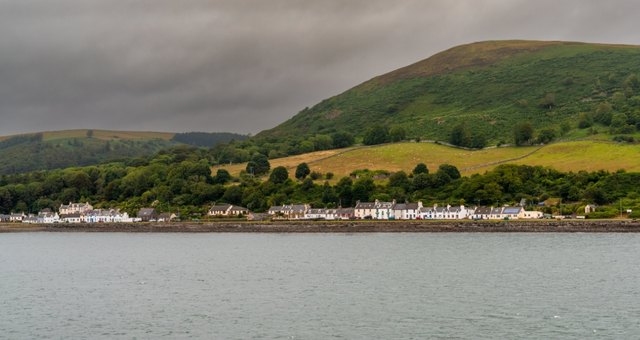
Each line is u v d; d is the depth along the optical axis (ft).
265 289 462.19
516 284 453.99
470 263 561.84
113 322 370.94
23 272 584.40
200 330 349.00
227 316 378.73
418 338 324.19
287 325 354.54
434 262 574.15
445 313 371.97
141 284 500.33
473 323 348.59
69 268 609.01
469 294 422.82
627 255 587.68
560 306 381.19
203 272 556.92
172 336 339.16
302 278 506.48
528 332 329.31
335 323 356.38
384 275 508.94
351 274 518.37
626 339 314.35
